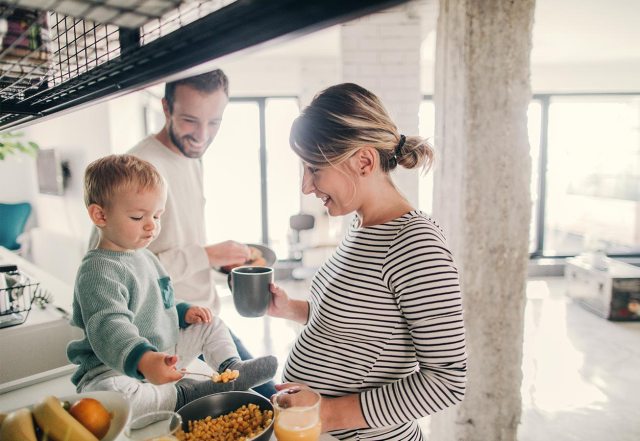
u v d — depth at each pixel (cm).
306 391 74
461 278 170
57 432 61
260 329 402
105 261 94
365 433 84
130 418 66
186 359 115
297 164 581
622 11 369
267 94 560
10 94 95
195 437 73
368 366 83
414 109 339
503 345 173
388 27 332
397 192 86
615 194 627
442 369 72
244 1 46
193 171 164
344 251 87
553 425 252
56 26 66
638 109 607
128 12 53
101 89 82
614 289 419
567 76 586
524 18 158
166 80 71
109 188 91
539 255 618
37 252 515
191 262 141
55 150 443
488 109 161
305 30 47
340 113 78
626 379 306
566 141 610
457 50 162
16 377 128
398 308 78
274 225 594
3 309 136
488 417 177
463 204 167
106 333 81
